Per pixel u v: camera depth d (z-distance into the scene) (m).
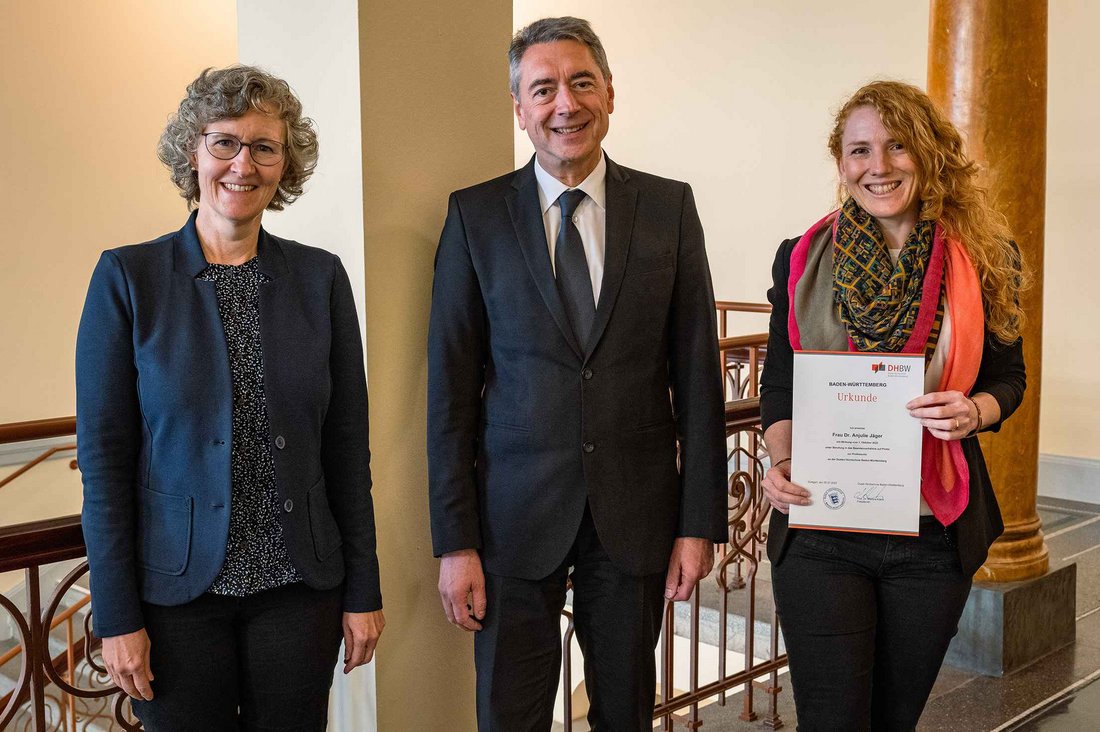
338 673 2.35
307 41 2.21
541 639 2.01
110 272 1.58
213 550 1.58
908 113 1.79
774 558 1.96
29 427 3.21
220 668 1.63
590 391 1.92
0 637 5.15
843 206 1.94
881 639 1.92
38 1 5.96
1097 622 3.93
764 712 3.40
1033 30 3.40
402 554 2.30
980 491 1.87
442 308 1.99
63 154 6.14
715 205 8.08
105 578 1.54
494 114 2.41
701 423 1.99
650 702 2.05
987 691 3.32
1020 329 1.91
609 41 8.67
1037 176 3.48
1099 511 5.64
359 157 2.13
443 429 1.97
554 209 1.97
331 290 1.75
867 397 1.82
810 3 7.25
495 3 2.38
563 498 1.93
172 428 1.59
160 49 6.62
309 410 1.68
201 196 1.66
